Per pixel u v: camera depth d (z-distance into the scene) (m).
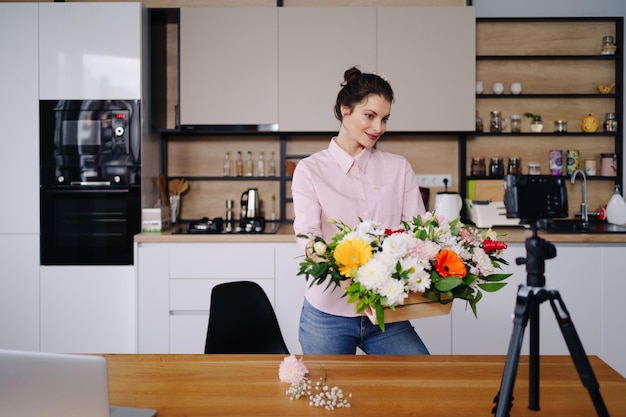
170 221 3.64
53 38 3.25
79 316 3.26
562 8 3.73
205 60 3.44
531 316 0.97
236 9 3.42
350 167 1.84
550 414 1.16
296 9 3.42
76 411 0.98
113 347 3.26
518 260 0.99
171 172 3.82
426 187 3.79
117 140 3.27
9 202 3.27
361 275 1.16
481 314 3.08
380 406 1.20
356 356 1.52
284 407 1.19
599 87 3.68
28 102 3.27
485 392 1.27
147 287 3.16
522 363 1.49
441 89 3.44
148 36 3.40
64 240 3.27
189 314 3.16
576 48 3.75
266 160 3.83
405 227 1.35
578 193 3.75
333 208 1.83
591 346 3.11
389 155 1.93
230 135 3.81
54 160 3.27
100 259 3.26
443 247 1.27
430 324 3.09
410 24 3.42
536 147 3.78
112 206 3.28
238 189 3.84
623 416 1.15
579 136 3.77
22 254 3.27
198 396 1.26
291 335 3.14
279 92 3.44
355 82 1.73
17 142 3.27
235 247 3.14
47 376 0.96
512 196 0.99
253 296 1.87
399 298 1.14
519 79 3.77
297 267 3.12
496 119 3.67
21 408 0.96
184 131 3.49
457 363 1.47
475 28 3.44
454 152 3.79
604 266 3.09
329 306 1.74
